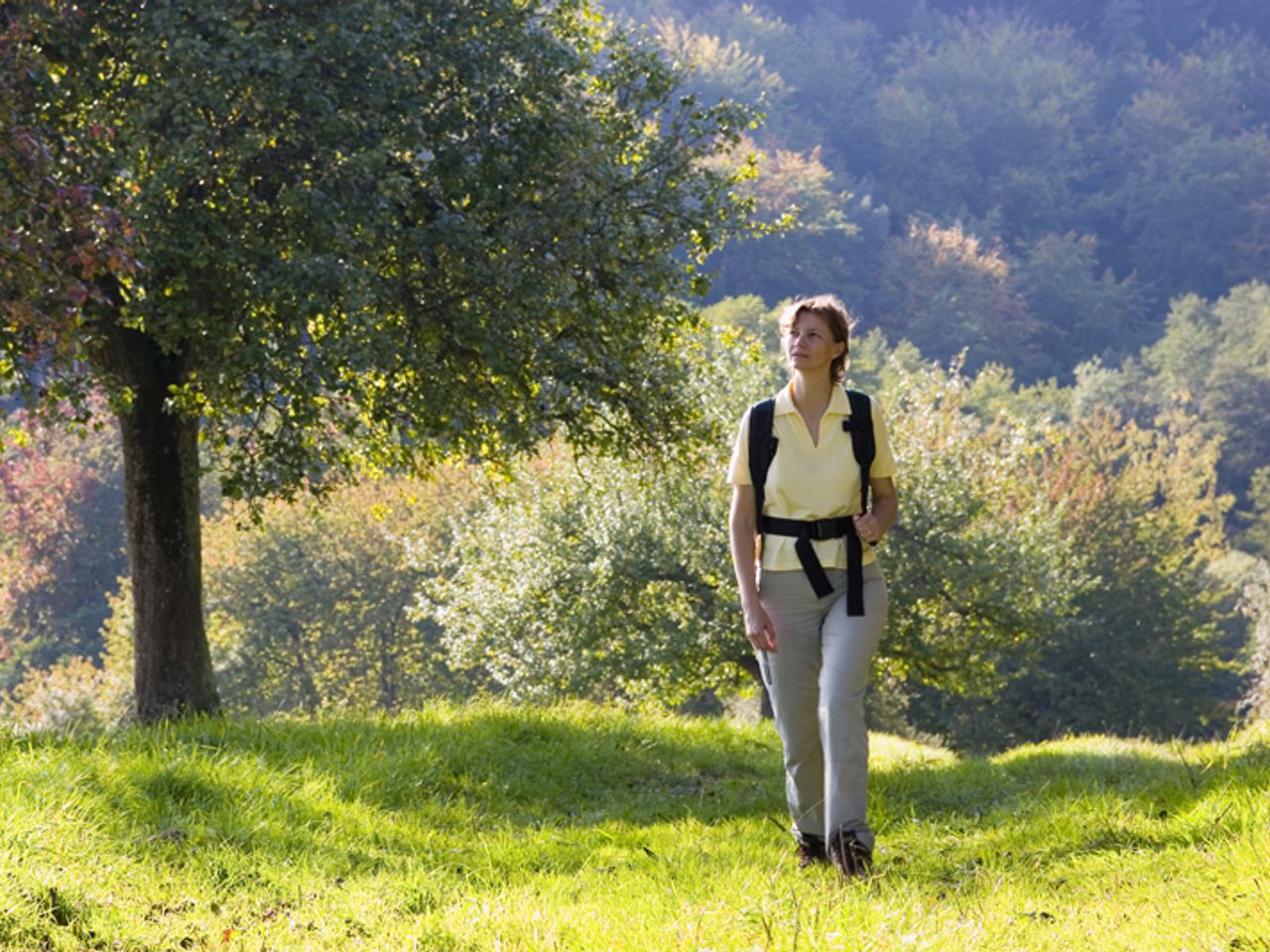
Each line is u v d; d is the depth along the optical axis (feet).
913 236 543.39
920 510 107.96
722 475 103.35
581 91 63.52
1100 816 25.70
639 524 102.73
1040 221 638.94
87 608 273.33
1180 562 205.87
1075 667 186.60
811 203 536.83
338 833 26.89
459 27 56.34
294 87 51.60
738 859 24.06
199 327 50.62
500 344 55.11
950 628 109.29
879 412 22.11
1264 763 28.96
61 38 48.62
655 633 100.89
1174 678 189.88
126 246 43.24
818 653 22.20
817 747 22.66
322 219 50.39
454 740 39.34
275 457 53.31
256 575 196.85
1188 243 620.49
